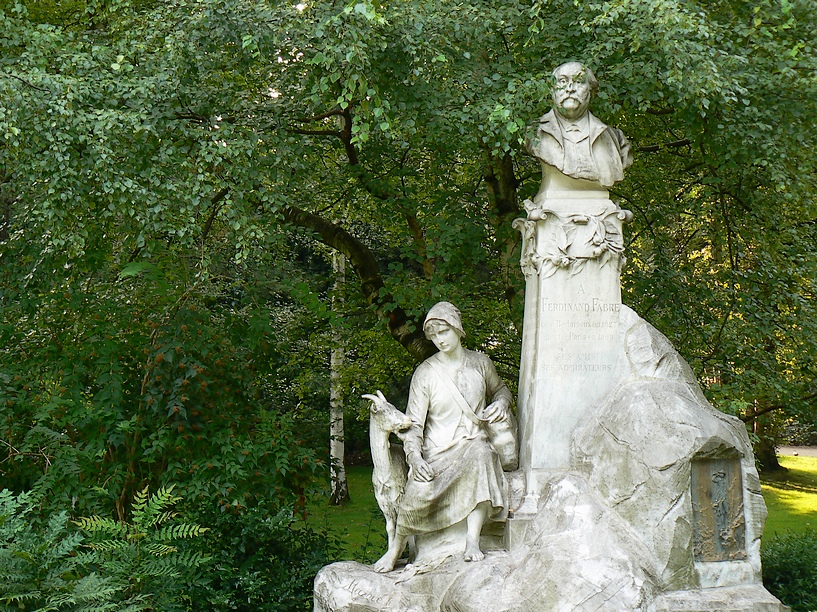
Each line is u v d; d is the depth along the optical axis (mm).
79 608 6309
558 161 7359
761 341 12234
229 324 9906
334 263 14898
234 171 8594
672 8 7633
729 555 6664
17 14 9156
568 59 8828
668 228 12625
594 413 7043
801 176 10031
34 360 9297
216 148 8297
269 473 9148
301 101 9492
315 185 12297
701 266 12977
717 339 11422
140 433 9203
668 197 11820
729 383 11172
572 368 7234
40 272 9609
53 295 9555
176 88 8547
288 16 8062
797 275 11977
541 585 6199
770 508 16938
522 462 7398
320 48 7898
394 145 11359
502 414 7359
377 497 7277
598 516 6559
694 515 6574
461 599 6367
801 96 8914
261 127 9141
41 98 7895
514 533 6898
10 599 6059
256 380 9930
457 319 7422
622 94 8961
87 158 8086
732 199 11695
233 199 8531
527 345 7535
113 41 9445
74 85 7941
